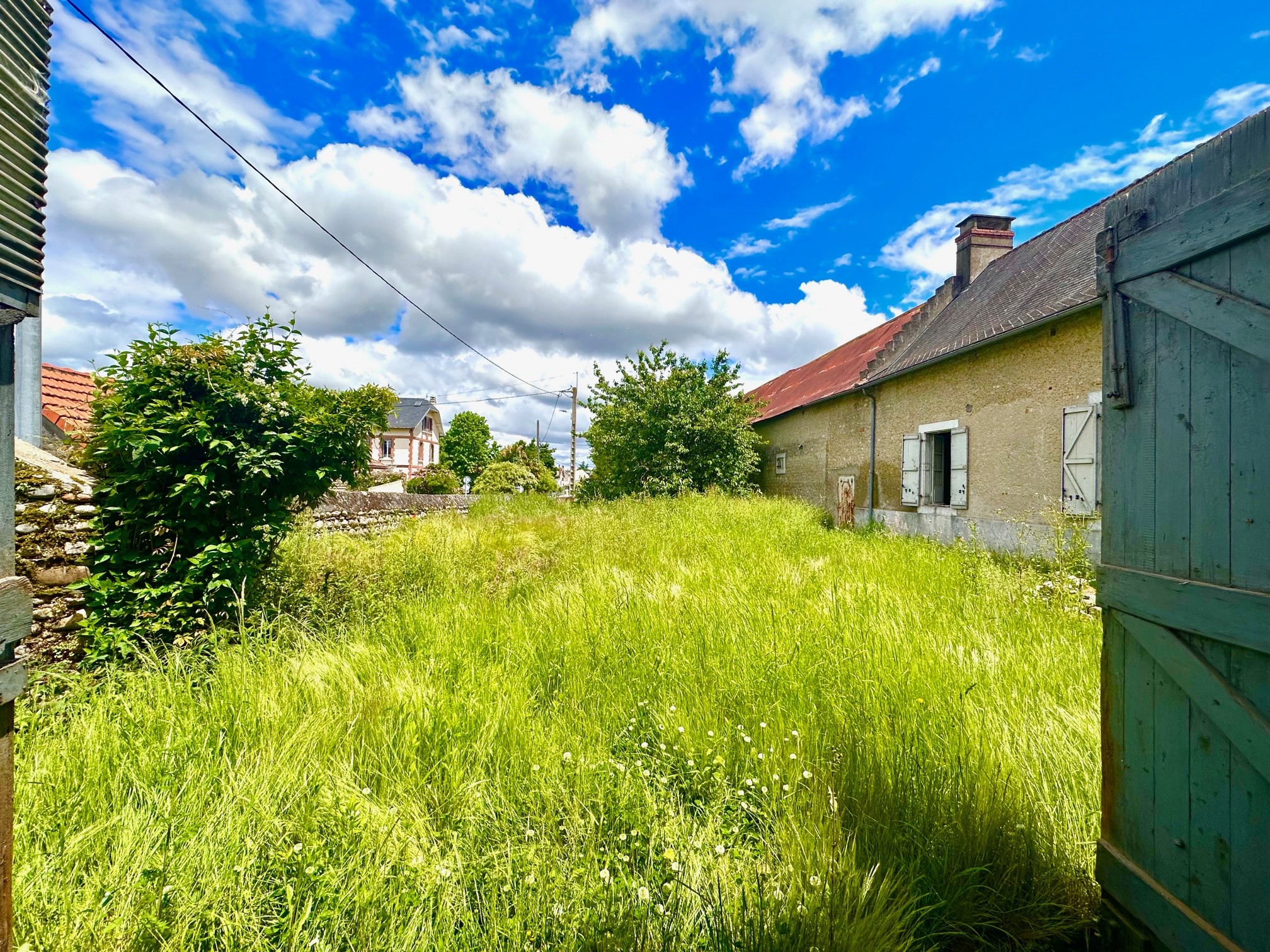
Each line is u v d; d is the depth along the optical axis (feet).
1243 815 4.31
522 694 9.77
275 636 12.28
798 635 11.98
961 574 18.62
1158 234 5.07
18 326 17.75
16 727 8.48
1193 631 4.65
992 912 5.72
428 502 40.22
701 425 49.37
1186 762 4.83
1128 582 5.40
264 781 6.77
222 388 13.82
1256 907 4.20
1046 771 7.56
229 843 5.84
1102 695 5.84
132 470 12.87
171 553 13.11
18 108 4.62
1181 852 4.87
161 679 9.56
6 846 4.42
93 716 8.45
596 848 6.32
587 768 7.43
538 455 108.17
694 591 16.03
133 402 13.07
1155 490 5.18
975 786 6.86
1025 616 14.11
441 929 5.19
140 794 6.67
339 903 5.19
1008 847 6.23
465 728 8.32
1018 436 26.99
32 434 18.04
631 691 9.87
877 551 22.58
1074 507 23.53
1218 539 4.54
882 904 5.29
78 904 5.14
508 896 5.57
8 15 4.47
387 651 11.41
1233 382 4.41
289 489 15.06
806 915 5.16
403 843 6.08
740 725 8.46
